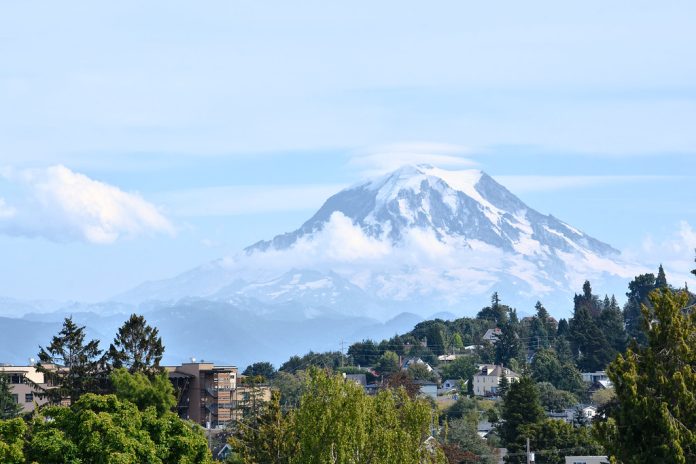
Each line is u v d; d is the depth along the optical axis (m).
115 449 85.62
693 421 78.81
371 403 109.25
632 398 79.12
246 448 153.12
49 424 87.75
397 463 106.75
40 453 84.62
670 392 79.88
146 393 165.38
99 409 90.56
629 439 79.62
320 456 105.44
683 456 76.31
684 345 81.25
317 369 109.56
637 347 85.44
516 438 199.62
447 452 187.88
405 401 113.12
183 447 91.94
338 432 105.00
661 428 77.94
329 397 107.50
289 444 144.00
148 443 89.00
